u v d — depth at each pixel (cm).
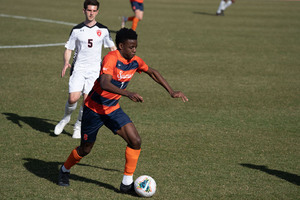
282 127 2519
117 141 2214
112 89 1425
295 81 3672
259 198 1633
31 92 3073
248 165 1952
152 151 2084
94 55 2202
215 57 4575
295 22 7781
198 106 2892
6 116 2542
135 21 6047
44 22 6625
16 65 3888
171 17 7950
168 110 2784
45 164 1889
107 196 1603
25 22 6550
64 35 5584
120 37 1516
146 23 6988
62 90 3166
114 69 1532
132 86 3362
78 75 2188
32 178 1739
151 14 8325
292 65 4306
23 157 1958
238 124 2547
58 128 2231
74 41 2197
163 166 1906
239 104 2969
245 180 1789
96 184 1703
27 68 3794
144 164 1922
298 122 2623
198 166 1919
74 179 1744
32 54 4394
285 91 3347
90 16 2169
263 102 3036
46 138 2223
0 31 5691
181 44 5266
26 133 2280
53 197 1581
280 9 10244
